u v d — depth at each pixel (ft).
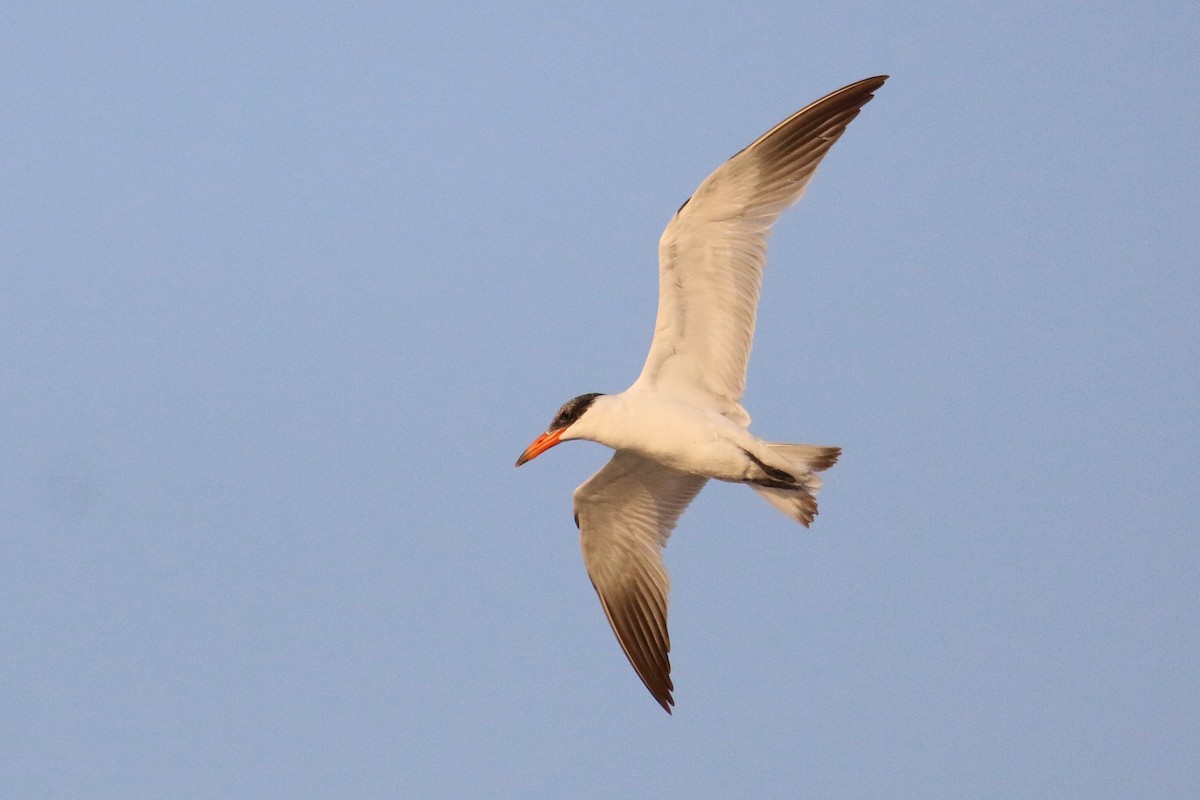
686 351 50.06
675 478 54.39
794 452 49.29
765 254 48.78
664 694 54.65
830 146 49.16
